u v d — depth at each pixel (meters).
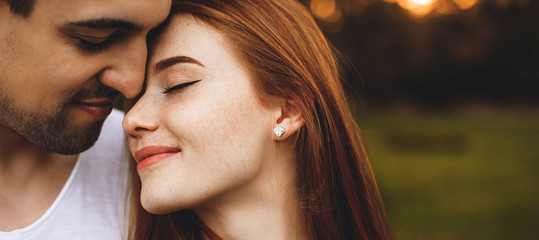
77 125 1.59
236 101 1.57
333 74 1.98
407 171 11.37
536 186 9.77
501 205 8.11
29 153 1.74
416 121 26.25
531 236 6.39
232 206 1.66
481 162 13.01
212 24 1.60
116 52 1.50
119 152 2.04
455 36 29.55
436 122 25.98
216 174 1.55
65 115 1.55
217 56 1.58
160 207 1.55
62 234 1.75
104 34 1.43
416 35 26.31
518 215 7.46
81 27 1.39
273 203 1.71
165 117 1.56
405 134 16.02
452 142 15.64
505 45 30.52
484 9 28.91
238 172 1.58
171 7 1.63
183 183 1.53
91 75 1.50
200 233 1.81
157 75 1.61
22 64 1.46
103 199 1.89
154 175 1.57
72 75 1.48
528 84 32.59
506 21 29.50
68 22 1.39
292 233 1.77
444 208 7.82
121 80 1.52
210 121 1.53
